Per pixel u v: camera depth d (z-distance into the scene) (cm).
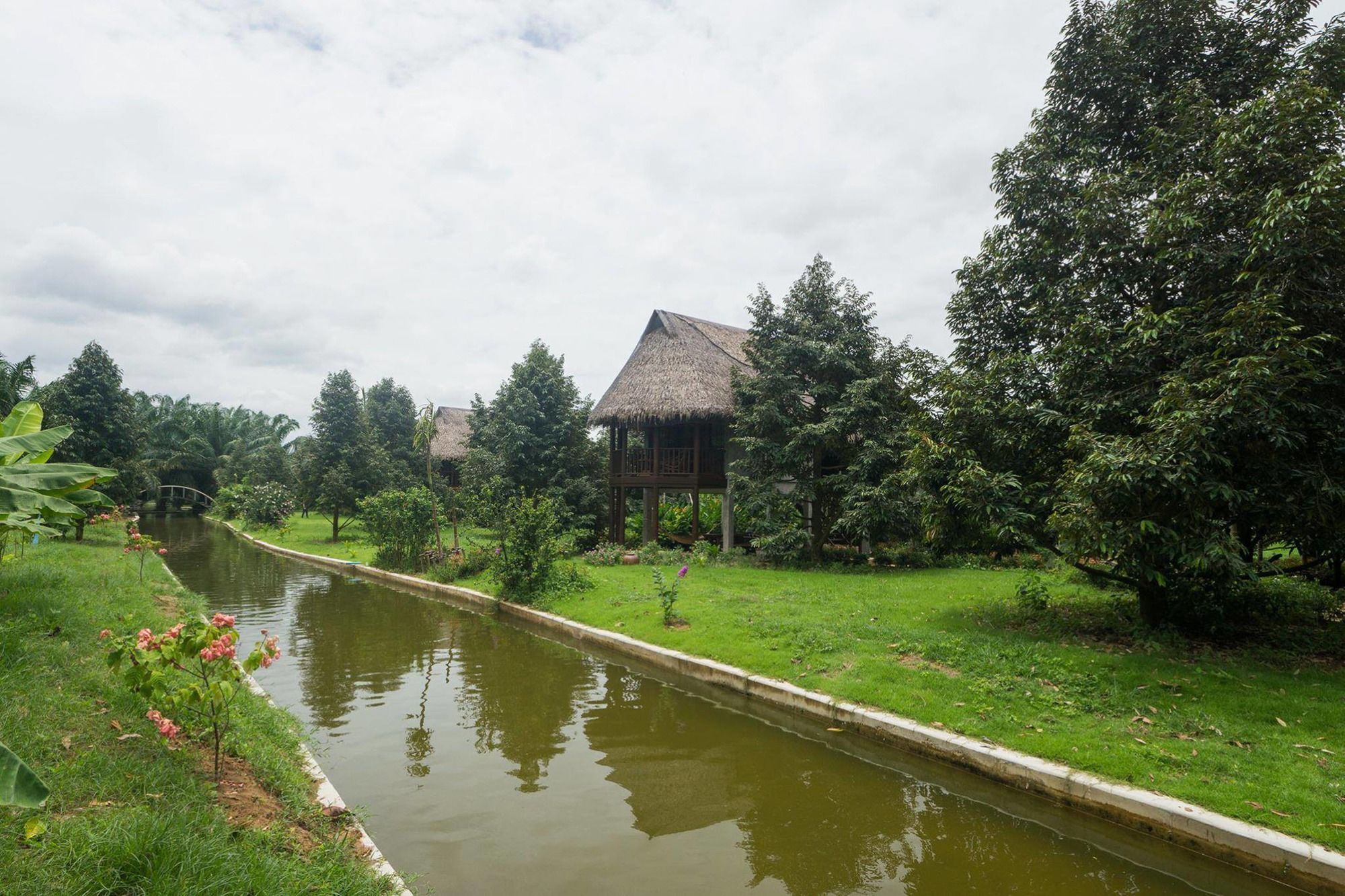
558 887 411
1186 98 787
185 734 450
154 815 325
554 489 2102
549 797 532
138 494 2277
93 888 272
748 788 552
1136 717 581
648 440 2161
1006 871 438
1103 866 444
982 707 629
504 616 1260
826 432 1516
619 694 793
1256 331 621
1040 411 812
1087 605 987
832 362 1575
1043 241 879
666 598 1021
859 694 684
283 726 571
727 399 1862
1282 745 515
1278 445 626
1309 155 648
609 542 2048
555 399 2272
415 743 643
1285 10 794
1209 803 454
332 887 333
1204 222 709
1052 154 895
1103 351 755
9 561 924
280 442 4469
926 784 565
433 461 3375
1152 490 641
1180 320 709
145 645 396
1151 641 753
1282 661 703
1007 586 1215
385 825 482
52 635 584
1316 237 622
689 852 454
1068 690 643
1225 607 822
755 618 966
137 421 2211
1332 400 673
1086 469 666
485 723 700
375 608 1343
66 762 368
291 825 394
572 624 1077
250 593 1524
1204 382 611
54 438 458
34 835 275
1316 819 424
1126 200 800
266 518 3148
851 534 1520
